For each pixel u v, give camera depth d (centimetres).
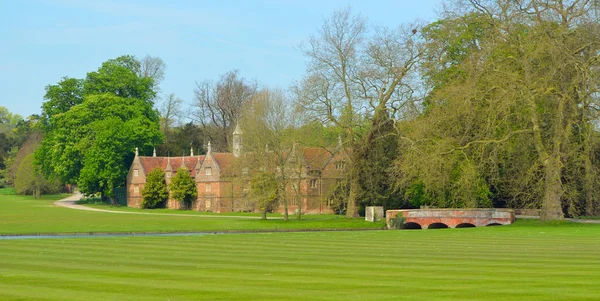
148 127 11850
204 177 10788
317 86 6888
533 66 5256
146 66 13762
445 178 5594
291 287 1875
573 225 5134
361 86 6900
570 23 5266
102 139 11075
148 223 6800
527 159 5522
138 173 11738
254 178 7350
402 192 7300
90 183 11312
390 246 3247
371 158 7169
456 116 5581
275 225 6656
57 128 11544
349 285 1897
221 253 2922
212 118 14438
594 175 5166
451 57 6756
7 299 1733
